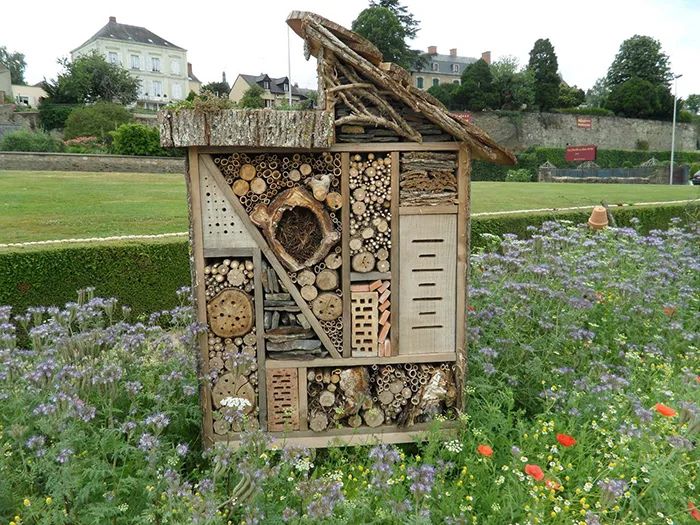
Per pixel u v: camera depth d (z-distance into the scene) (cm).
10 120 3080
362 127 268
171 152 2073
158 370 312
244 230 269
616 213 881
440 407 302
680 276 516
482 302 414
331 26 248
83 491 218
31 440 225
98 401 283
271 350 282
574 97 4469
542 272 414
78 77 3466
